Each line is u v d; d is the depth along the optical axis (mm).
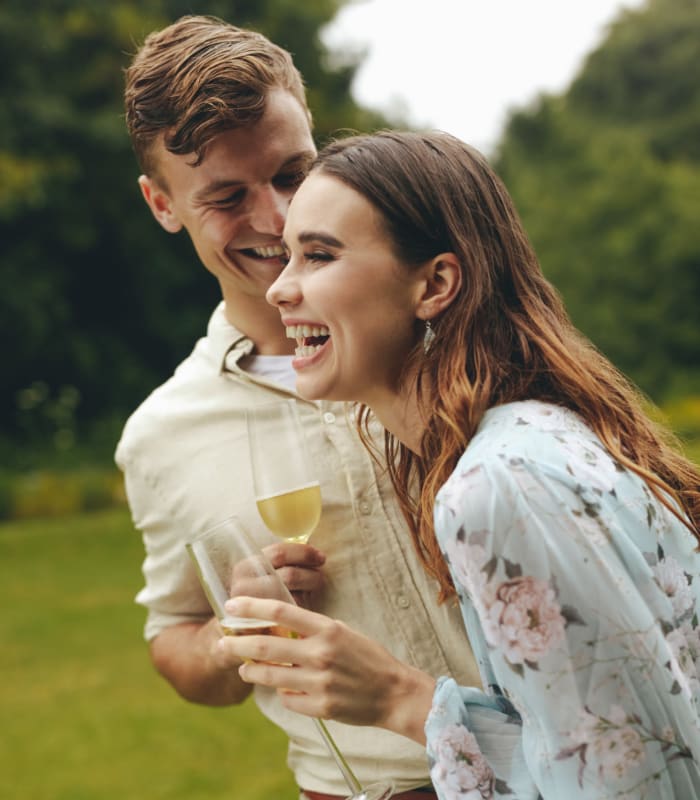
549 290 1479
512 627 1197
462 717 1329
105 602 7984
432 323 1406
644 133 33500
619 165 26312
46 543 10867
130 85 1881
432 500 1354
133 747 4891
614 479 1269
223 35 1836
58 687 5926
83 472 15250
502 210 1455
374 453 1753
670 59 34500
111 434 17172
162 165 1876
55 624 7352
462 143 1463
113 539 10906
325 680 1393
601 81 35594
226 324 1951
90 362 17953
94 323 18734
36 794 4348
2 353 17328
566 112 34875
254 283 1888
